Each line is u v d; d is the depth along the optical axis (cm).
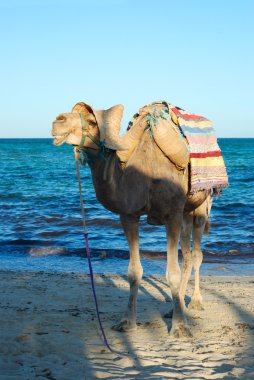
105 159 566
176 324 645
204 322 711
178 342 620
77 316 730
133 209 606
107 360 559
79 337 636
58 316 726
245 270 1167
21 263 1223
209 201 776
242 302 830
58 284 948
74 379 502
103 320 712
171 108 671
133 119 670
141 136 622
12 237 1606
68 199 2698
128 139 608
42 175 4316
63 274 1056
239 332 664
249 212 2191
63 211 2216
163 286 962
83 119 548
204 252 1391
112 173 573
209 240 1567
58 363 548
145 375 511
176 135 636
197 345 609
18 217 2005
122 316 691
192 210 734
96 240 1562
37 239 1565
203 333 660
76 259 1279
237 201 2569
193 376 507
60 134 541
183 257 745
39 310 757
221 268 1179
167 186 620
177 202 632
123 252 1364
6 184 3553
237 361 556
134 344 612
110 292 895
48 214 2100
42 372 520
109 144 554
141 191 604
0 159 6662
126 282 988
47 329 664
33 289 898
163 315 741
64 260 1265
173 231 638
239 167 4969
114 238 1595
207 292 907
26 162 6084
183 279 743
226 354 579
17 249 1395
